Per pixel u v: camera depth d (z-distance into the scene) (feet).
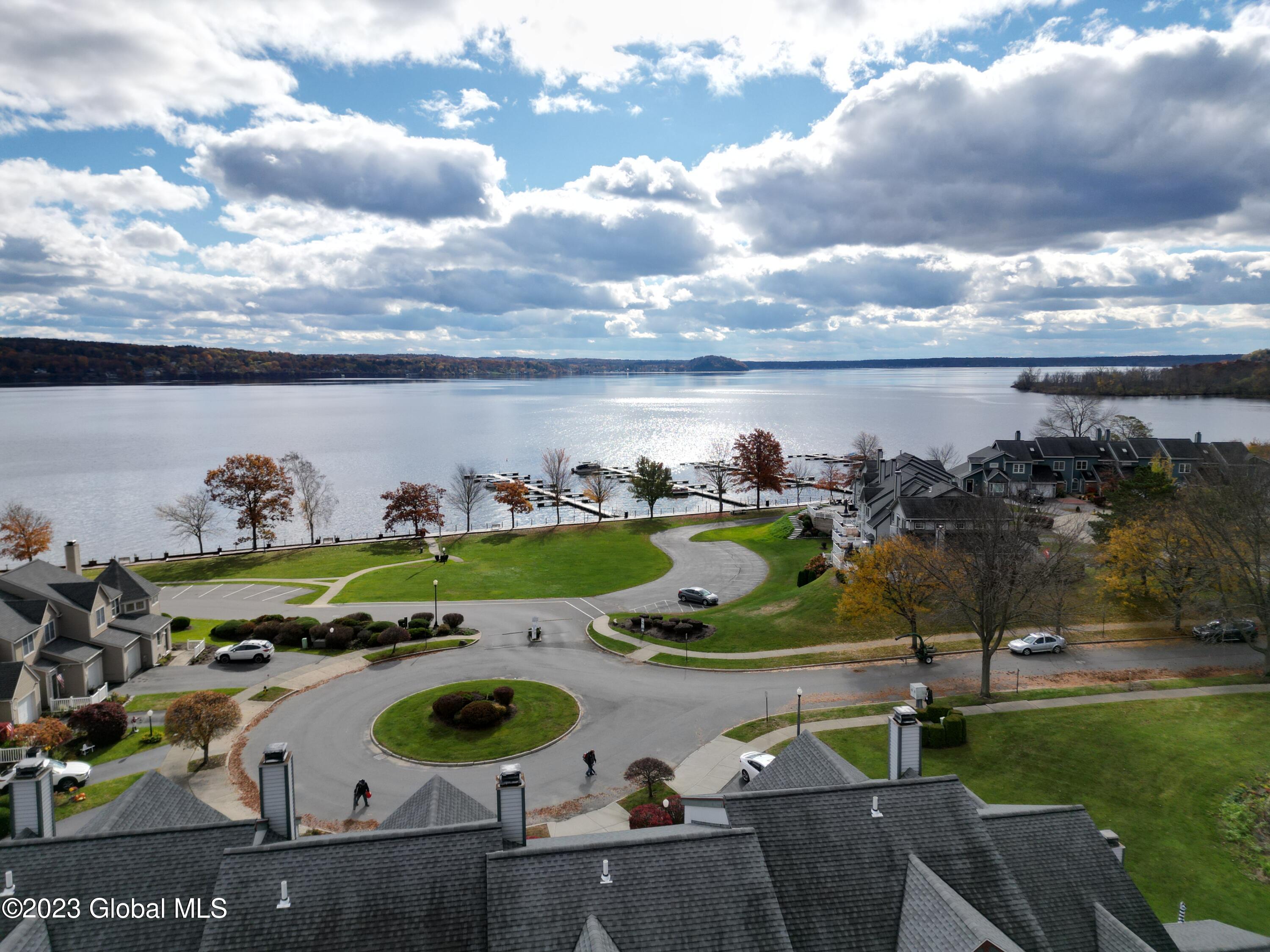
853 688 164.55
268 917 63.98
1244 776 121.70
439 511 391.45
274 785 77.87
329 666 191.62
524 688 172.96
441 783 90.33
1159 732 137.49
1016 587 163.43
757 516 395.75
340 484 565.53
